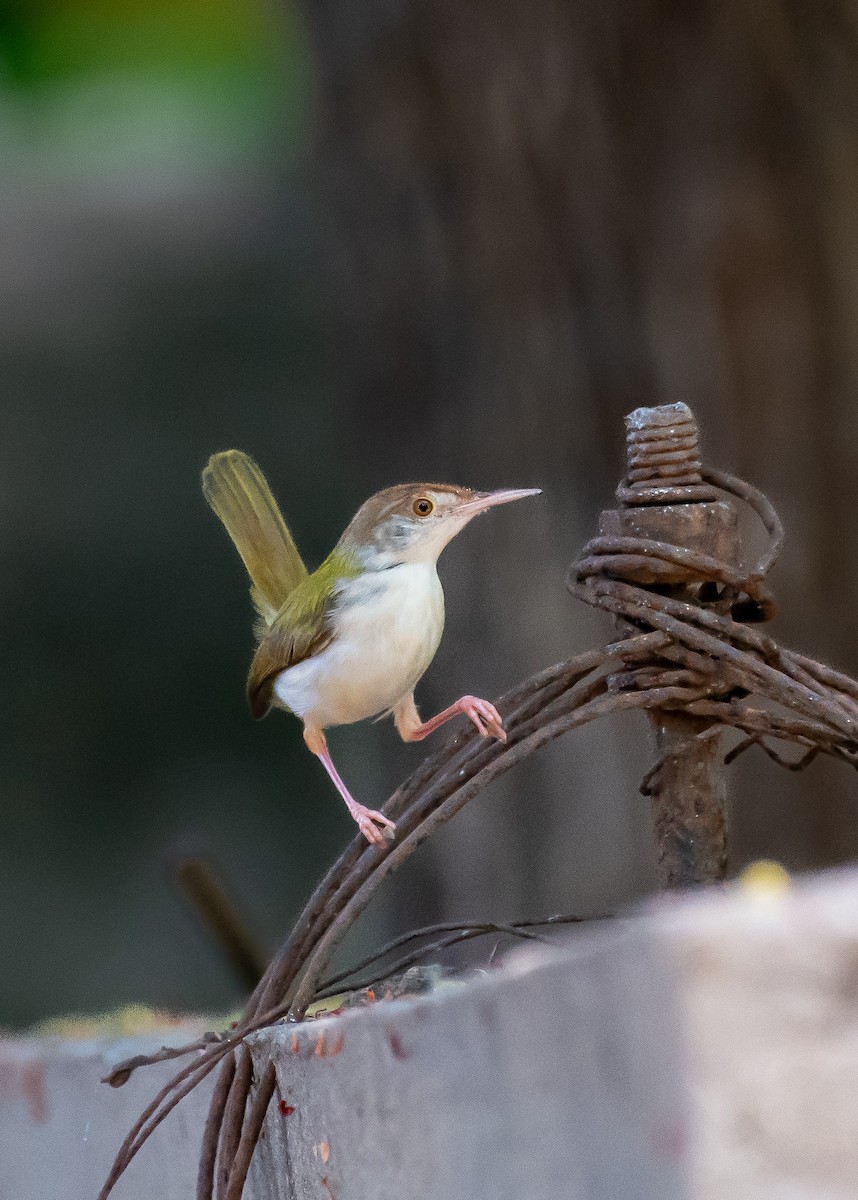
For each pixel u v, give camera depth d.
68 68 7.79
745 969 3.51
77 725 9.73
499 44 4.65
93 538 9.87
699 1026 3.52
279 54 8.18
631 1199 3.75
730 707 4.27
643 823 4.65
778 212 4.64
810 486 4.64
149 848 9.58
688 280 4.64
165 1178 4.33
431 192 4.67
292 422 9.94
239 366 10.09
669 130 4.64
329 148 4.70
